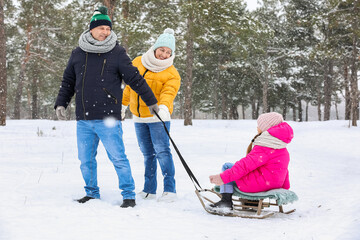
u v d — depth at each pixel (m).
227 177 3.43
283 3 32.44
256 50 25.67
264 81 33.41
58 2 30.30
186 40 20.83
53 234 2.58
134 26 18.77
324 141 12.28
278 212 3.54
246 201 3.62
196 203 3.82
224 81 39.66
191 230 2.82
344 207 3.59
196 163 6.65
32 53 30.92
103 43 3.61
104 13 3.67
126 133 13.23
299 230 2.84
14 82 45.03
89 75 3.61
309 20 21.19
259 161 3.40
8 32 29.62
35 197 3.62
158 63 4.05
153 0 20.59
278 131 3.44
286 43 34.75
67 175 4.93
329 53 22.20
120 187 3.58
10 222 2.81
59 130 13.75
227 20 19.80
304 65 38.88
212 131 16.03
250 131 16.56
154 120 3.95
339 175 5.77
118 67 3.65
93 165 3.70
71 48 31.23
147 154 4.13
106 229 2.75
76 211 3.20
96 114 3.58
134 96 4.05
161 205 3.63
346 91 32.69
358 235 2.62
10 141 9.44
